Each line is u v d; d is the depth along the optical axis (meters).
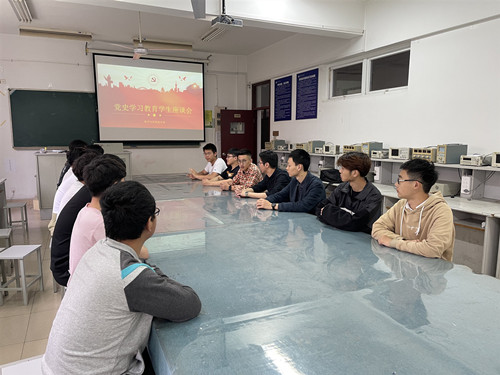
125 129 6.88
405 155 3.96
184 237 1.82
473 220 3.35
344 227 1.96
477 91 3.46
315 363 0.80
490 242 2.83
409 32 4.01
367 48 4.56
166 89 7.12
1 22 5.38
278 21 4.06
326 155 5.23
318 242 1.75
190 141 7.45
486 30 3.34
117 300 0.89
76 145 3.55
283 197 2.85
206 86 7.60
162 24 5.55
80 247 1.49
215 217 2.28
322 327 0.95
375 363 0.80
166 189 3.50
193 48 7.11
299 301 1.11
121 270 0.92
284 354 0.83
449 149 3.46
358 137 5.02
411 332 0.92
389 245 1.68
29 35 5.67
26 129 6.27
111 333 0.89
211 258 1.51
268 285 1.23
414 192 1.68
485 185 3.44
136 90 6.89
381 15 4.33
